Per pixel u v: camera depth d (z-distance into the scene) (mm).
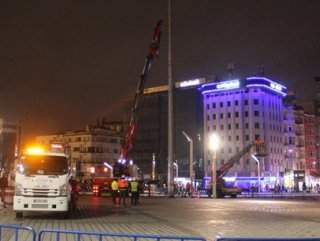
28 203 19453
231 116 128625
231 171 122438
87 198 45062
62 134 143000
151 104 146875
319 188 105500
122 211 26469
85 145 136000
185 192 59156
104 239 14125
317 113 144125
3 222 19281
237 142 126375
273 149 127938
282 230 17078
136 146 147750
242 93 127750
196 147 133875
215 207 30844
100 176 50906
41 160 20062
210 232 16344
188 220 20969
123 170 51781
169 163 50125
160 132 143625
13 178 20766
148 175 142500
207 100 134125
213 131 131250
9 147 62906
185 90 139000
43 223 18906
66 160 20375
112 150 141500
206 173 129375
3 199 29672
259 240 6957
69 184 20688
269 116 128625
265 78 128250
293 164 134125
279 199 49375
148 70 51812
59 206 19625
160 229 17203
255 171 119875
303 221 20703
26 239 12797
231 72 138625
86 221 20016
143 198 47156
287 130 136000
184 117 137625
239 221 20594
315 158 136875
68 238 13930
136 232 16172
